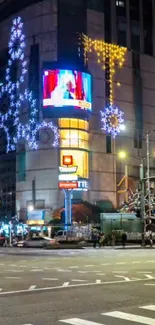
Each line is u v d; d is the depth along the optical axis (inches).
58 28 2839.6
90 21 2940.5
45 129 2748.5
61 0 2881.4
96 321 349.7
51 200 2687.0
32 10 2933.1
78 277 684.7
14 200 2952.8
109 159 2903.5
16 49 3009.4
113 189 2891.2
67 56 2815.0
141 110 3107.8
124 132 3002.0
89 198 2775.6
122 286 569.3
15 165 2960.1
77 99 2679.6
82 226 2220.7
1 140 3078.2
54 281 634.2
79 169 2682.1
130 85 3083.2
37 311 396.5
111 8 3056.1
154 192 2384.4
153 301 446.3
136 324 337.7
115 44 3038.9
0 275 729.6
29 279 664.4
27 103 2871.6
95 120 2886.3
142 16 3201.3
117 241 2103.8
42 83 2716.5
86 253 1441.9
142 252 1462.8
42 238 2167.8
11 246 2186.3
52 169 2709.2
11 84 3029.0
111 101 2967.5
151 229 2127.2
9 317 369.7
